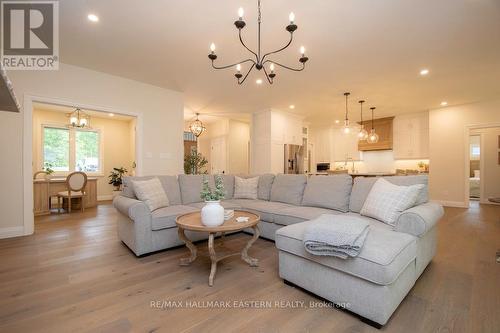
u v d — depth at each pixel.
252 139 6.82
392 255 1.45
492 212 5.02
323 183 3.09
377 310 1.42
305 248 1.70
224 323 1.48
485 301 1.68
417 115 6.66
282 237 1.93
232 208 3.24
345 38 2.89
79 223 4.09
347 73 3.95
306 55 3.33
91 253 2.65
